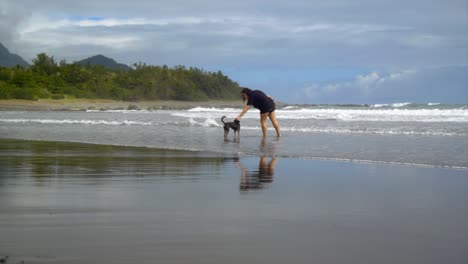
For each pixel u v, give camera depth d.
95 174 7.65
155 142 14.04
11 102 63.16
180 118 29.44
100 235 3.93
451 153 10.95
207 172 7.98
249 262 3.31
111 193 5.92
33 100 67.75
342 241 3.82
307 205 5.21
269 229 4.17
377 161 9.66
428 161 9.55
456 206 5.18
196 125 22.58
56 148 12.20
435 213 4.83
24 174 7.60
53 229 4.11
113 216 4.62
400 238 3.91
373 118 26.67
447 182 6.92
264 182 6.90
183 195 5.80
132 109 65.56
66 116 35.12
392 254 3.50
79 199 5.48
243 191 6.11
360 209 5.02
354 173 7.89
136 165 8.87
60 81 82.44
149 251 3.52
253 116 32.25
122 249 3.56
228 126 15.16
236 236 3.94
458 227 4.26
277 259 3.38
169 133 17.61
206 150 11.84
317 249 3.61
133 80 95.38
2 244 3.66
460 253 3.53
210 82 110.88
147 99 93.31
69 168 8.37
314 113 35.34
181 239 3.84
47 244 3.66
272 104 15.70
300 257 3.43
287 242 3.78
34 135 16.91
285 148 12.29
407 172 8.01
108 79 90.50
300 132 17.84
